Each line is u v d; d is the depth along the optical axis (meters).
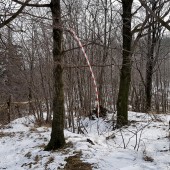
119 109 10.27
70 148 6.82
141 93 17.66
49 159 6.38
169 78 26.38
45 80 13.35
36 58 13.78
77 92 12.58
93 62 12.55
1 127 11.30
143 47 14.14
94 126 11.15
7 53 5.82
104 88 15.23
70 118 11.48
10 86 16.22
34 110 14.31
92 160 5.92
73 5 12.20
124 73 10.29
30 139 8.58
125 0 9.80
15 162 6.88
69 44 10.67
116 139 8.05
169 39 16.36
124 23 8.90
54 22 5.84
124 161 5.84
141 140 7.34
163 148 6.93
